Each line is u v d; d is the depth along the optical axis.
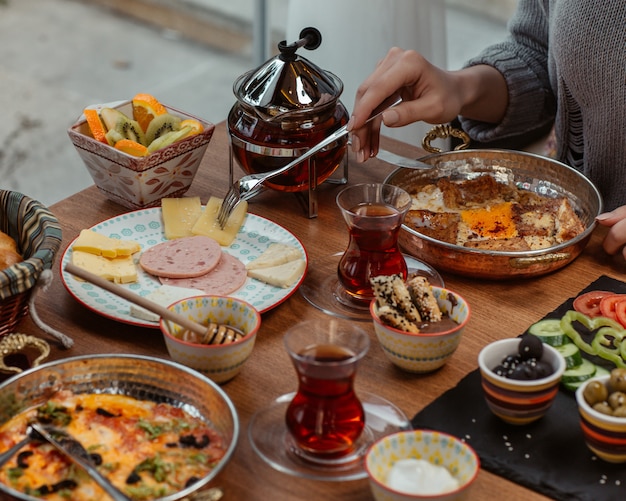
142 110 1.63
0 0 4.55
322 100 1.50
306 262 1.40
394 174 1.57
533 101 1.98
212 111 3.89
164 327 1.15
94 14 4.61
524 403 1.05
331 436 1.01
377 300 1.20
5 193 1.34
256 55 2.93
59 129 3.83
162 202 1.56
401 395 1.15
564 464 1.03
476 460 0.93
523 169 1.62
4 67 4.16
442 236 1.46
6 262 1.24
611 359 1.19
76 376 1.08
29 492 0.94
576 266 1.45
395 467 0.94
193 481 0.96
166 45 4.41
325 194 1.67
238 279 1.37
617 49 1.67
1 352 1.09
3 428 1.03
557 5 1.76
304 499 0.98
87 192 1.67
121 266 1.39
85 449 0.99
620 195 1.81
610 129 1.75
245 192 1.50
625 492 0.99
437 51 2.57
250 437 1.06
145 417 1.05
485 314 1.31
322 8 2.50
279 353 1.23
